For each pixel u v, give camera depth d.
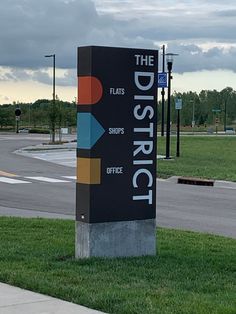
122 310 5.83
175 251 9.09
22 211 14.83
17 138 62.38
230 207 16.20
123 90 8.24
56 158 34.34
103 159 8.15
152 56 8.41
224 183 22.28
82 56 8.12
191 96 131.62
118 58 8.18
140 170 8.43
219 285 6.95
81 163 8.20
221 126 126.25
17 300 6.30
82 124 8.16
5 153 38.16
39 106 105.88
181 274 7.47
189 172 25.12
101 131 8.11
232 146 49.03
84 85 8.10
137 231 8.47
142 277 7.28
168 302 6.09
